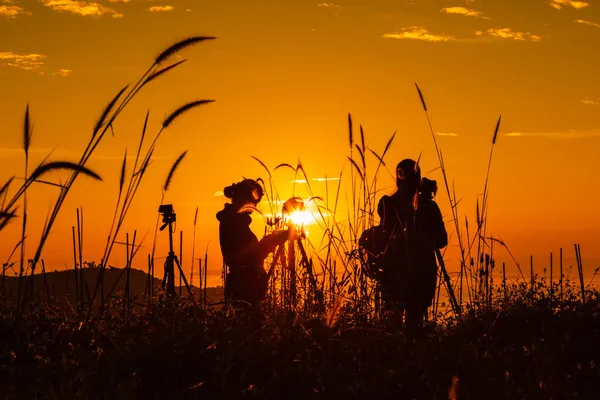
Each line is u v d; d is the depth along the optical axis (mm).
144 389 4117
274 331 4684
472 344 4934
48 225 4645
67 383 3918
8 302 5371
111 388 3918
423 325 5586
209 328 4934
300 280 5789
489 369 4488
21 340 4695
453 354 4703
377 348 4723
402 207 6953
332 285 5918
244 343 4438
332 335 4730
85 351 4422
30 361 4348
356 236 6844
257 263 6430
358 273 6168
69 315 5246
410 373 4383
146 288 5816
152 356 4293
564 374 4715
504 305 6426
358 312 5492
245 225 6590
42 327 4875
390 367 4516
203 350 4418
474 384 4320
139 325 4781
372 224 6922
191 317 5113
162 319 4961
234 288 6422
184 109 5055
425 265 6660
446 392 4180
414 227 6625
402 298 6207
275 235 6441
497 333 5777
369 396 4180
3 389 3828
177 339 4562
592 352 5117
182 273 7027
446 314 6160
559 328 5961
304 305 5398
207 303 5598
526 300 6531
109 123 4535
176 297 5465
